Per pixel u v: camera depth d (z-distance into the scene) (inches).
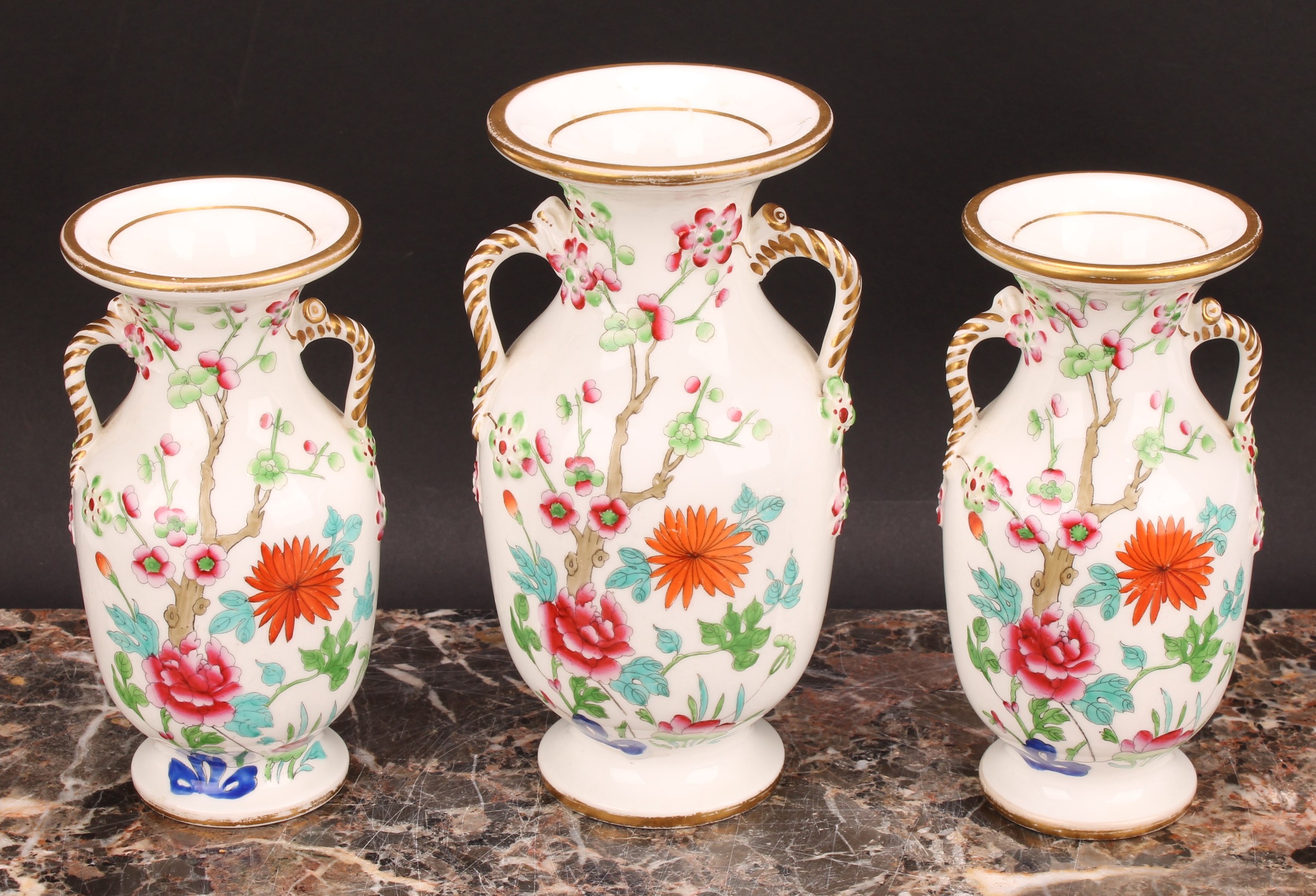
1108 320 86.4
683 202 84.7
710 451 86.9
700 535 87.5
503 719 109.1
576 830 98.0
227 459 89.7
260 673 92.3
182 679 91.7
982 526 90.4
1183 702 91.3
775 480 88.3
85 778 102.2
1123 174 94.0
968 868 94.1
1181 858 94.4
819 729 107.6
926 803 100.0
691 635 90.0
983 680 94.0
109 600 91.6
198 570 89.3
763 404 88.3
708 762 98.9
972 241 87.5
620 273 87.2
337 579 93.0
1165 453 87.7
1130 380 87.6
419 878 93.5
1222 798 99.6
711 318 88.0
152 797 98.6
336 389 133.6
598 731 96.4
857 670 114.7
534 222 89.7
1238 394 91.0
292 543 90.5
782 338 91.7
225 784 97.4
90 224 90.4
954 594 94.3
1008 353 131.9
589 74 95.0
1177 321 87.5
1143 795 96.5
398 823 98.4
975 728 107.6
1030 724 93.2
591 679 92.3
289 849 96.0
